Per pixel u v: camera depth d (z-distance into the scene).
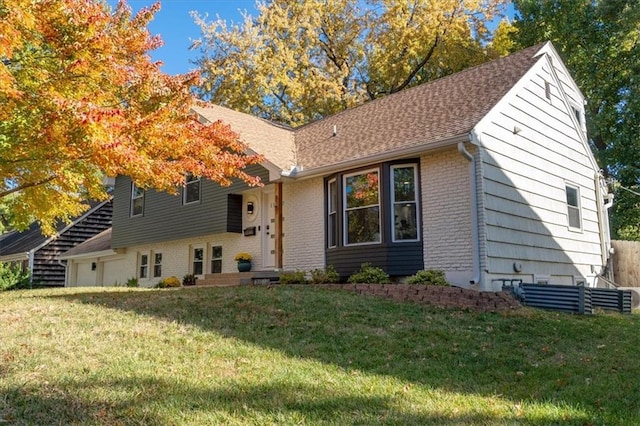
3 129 7.47
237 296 8.67
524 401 4.24
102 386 4.21
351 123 14.95
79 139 6.95
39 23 7.19
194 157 9.40
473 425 3.62
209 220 15.40
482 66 14.29
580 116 16.02
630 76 21.41
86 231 24.42
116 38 8.13
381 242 11.34
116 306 7.90
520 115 12.12
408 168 11.51
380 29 27.14
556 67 14.92
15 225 11.88
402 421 3.69
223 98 25.88
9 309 7.63
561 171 13.65
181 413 3.74
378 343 6.12
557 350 6.25
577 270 13.57
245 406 3.92
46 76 7.44
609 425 3.67
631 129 21.55
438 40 26.69
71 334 5.91
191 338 5.95
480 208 10.23
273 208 14.43
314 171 12.66
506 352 6.00
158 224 17.44
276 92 26.92
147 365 4.85
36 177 9.26
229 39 25.97
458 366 5.37
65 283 23.20
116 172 8.16
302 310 7.65
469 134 10.05
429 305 8.60
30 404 3.79
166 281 15.79
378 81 28.56
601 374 5.12
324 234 12.86
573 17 22.58
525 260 11.34
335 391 4.36
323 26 28.34
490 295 9.27
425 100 13.74
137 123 7.71
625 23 20.97
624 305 10.83
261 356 5.39
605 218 15.61
